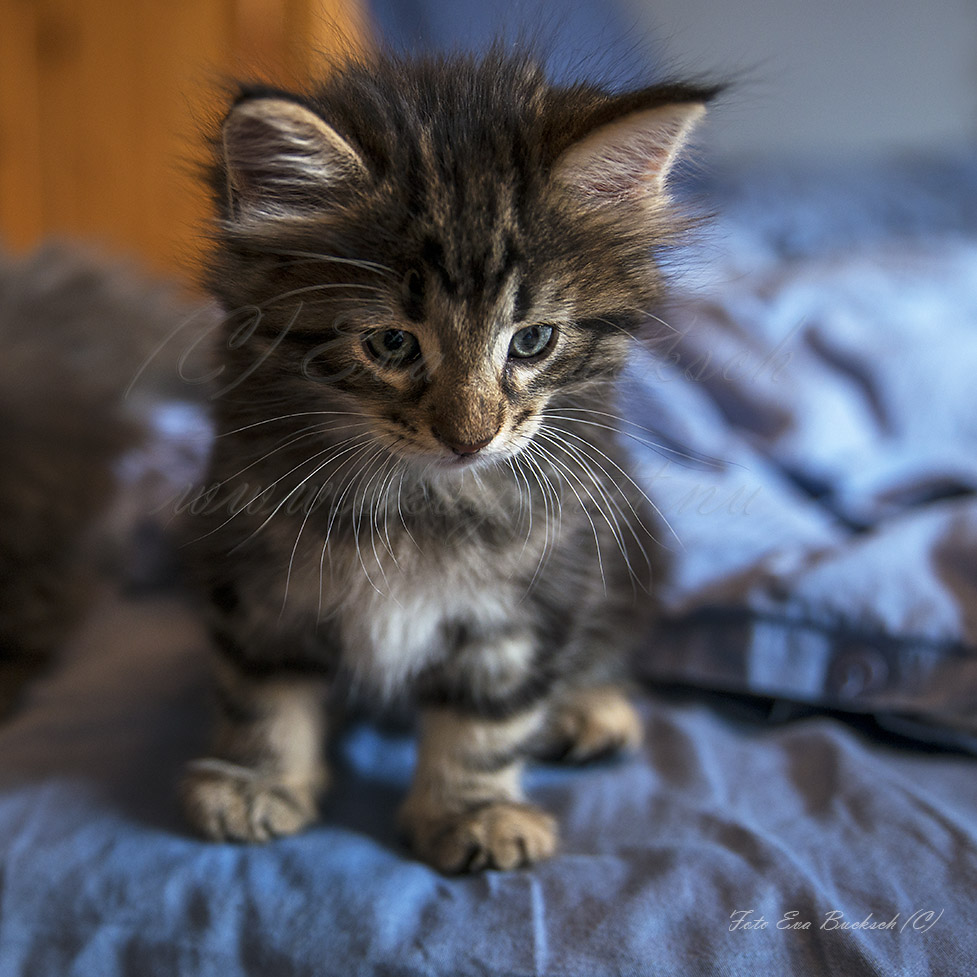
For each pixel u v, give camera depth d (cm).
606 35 53
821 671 32
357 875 25
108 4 51
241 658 28
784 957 23
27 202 54
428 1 56
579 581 28
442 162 25
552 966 23
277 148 24
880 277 48
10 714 32
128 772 29
